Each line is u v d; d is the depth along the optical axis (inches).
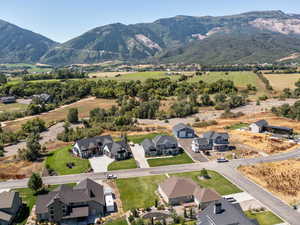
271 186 2551.7
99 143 3582.7
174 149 3494.1
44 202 2144.4
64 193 2190.0
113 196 2458.2
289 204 2252.7
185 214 2081.7
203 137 3757.4
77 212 2108.8
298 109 5265.8
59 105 7032.5
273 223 2003.0
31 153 3388.3
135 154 3503.9
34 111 6181.1
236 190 2490.2
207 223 1807.3
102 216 2166.6
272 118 5241.1
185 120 5383.9
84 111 6299.2
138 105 6378.0
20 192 2576.3
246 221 1705.2
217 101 6766.7
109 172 2970.0
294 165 3011.8
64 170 3053.6
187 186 2373.3
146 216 2100.1
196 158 3319.4
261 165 3046.3
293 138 4013.3
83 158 3393.2
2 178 2886.3
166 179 2527.1
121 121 4867.1
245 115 5585.6
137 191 2532.0
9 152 3769.7
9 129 4921.3
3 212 2090.3
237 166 3046.3
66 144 4008.4
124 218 2121.1
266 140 3927.2
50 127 5078.7
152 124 5083.7
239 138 4055.1
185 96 7140.8
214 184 2615.7
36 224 2064.5
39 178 2519.7
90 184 2351.1
